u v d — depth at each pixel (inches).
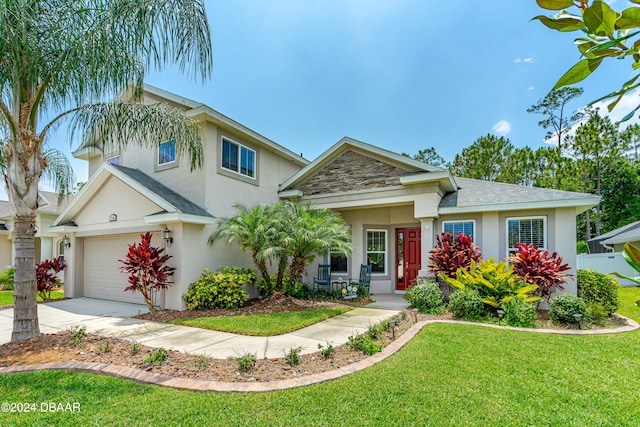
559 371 180.7
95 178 443.5
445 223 434.0
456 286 345.4
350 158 486.6
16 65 222.1
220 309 361.7
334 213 474.9
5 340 264.1
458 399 149.9
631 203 965.8
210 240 405.1
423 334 250.5
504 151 1061.1
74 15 229.8
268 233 389.7
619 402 147.7
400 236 522.6
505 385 163.8
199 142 322.0
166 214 360.2
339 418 135.0
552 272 322.0
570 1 53.0
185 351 224.4
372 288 513.0
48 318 337.1
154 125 288.2
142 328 290.8
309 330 279.9
